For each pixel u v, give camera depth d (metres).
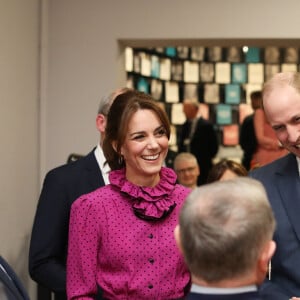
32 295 4.03
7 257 3.62
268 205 1.32
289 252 2.13
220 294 1.30
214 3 4.19
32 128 4.08
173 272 1.98
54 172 2.86
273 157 6.19
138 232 1.99
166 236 2.00
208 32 4.20
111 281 1.97
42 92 4.20
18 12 3.81
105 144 2.12
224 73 7.73
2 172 3.56
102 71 4.26
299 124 2.05
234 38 4.19
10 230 3.67
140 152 2.00
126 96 2.04
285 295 2.10
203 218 1.30
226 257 1.27
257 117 6.25
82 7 4.27
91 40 4.27
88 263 2.00
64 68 4.28
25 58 3.94
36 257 2.80
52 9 4.28
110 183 2.08
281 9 4.15
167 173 2.09
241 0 4.18
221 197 1.32
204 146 6.88
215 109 7.71
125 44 4.41
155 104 2.03
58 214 2.80
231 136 7.75
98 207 2.02
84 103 4.27
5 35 3.61
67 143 4.28
